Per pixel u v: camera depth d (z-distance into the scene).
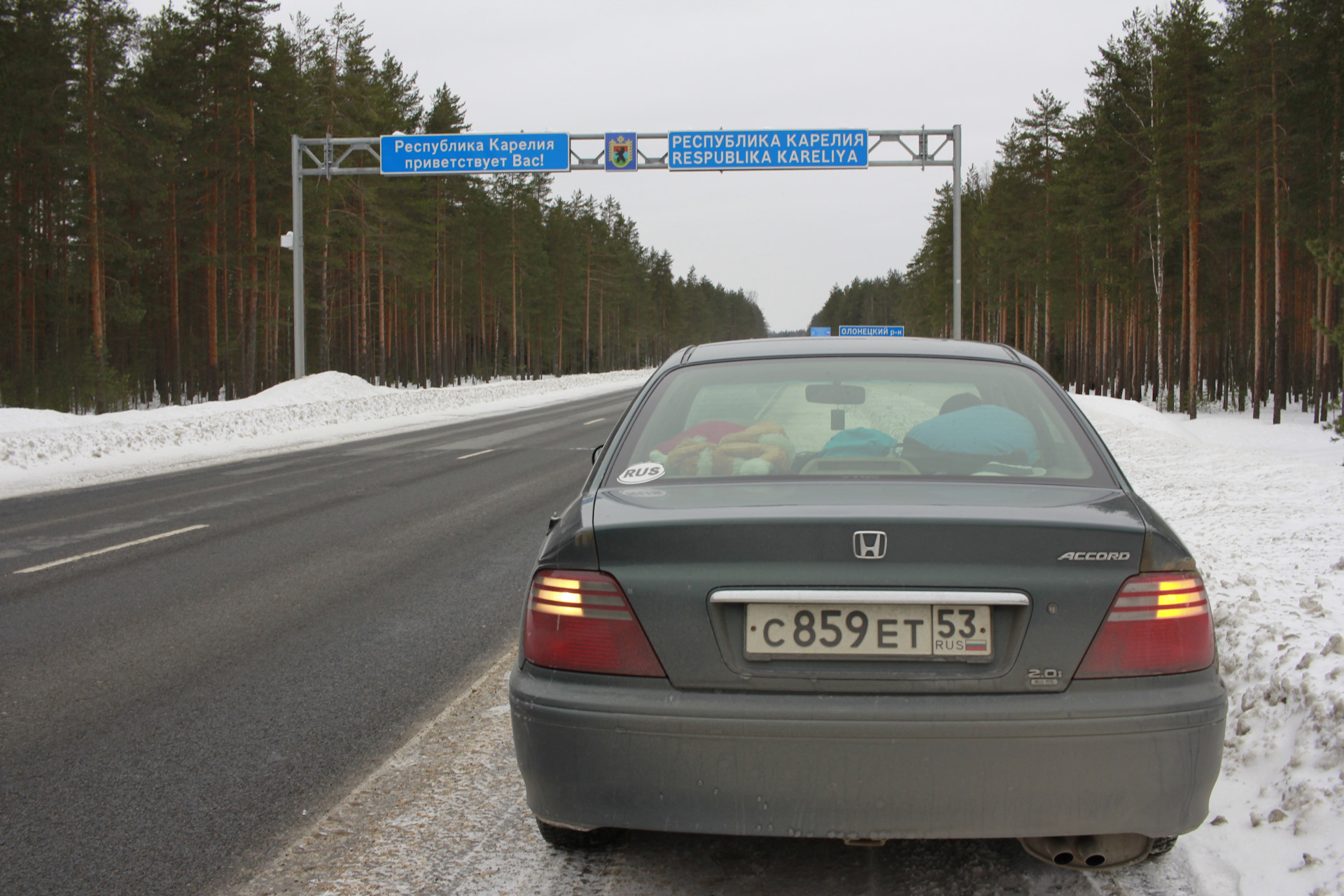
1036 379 3.25
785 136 28.92
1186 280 42.84
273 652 5.20
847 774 2.17
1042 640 2.20
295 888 2.71
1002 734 2.14
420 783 3.47
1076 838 2.34
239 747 3.85
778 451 2.87
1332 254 15.27
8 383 41.81
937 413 3.05
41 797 3.38
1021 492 2.53
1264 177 35.75
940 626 2.21
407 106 61.25
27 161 41.81
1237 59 35.06
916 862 2.78
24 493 12.08
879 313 197.00
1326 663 3.61
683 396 3.24
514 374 81.50
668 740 2.21
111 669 4.93
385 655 5.13
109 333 55.31
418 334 77.69
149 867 2.86
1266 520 7.37
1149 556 2.24
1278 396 35.84
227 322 52.75
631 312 124.19
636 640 2.27
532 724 2.32
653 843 2.94
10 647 5.34
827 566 2.23
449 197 67.19
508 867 2.79
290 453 17.34
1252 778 3.21
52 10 38.75
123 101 39.28
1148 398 54.25
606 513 2.47
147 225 46.38
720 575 2.25
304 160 49.31
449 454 17.02
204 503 11.03
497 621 5.84
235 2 43.94
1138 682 2.20
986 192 77.75
